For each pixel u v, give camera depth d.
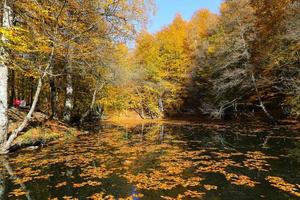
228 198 6.50
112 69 21.05
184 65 38.91
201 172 8.73
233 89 27.66
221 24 30.38
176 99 40.47
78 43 14.39
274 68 22.72
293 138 15.93
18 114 16.28
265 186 7.38
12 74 19.38
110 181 7.78
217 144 14.27
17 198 6.52
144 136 17.88
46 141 14.05
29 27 12.62
